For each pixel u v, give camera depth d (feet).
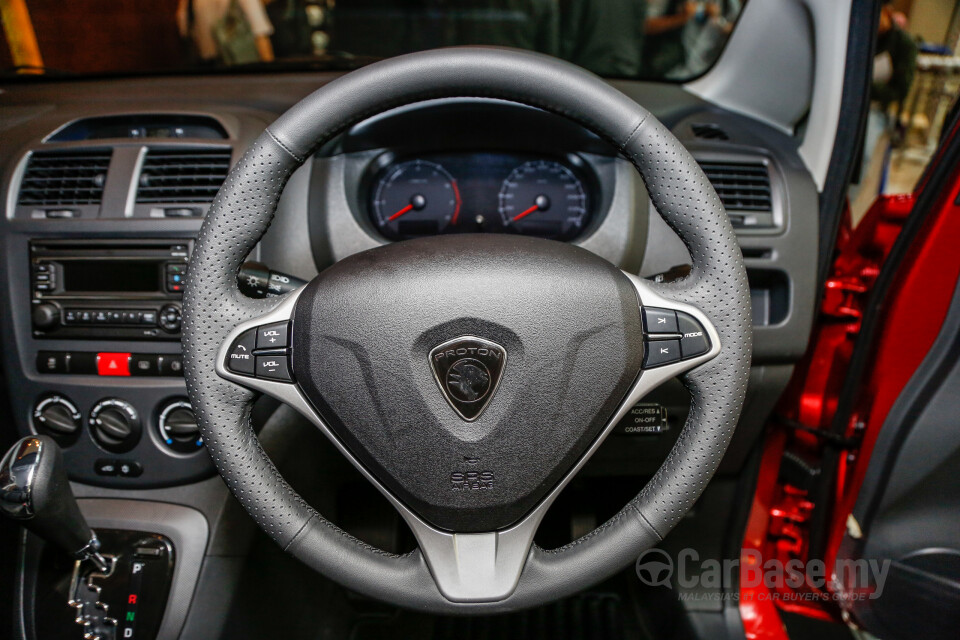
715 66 3.86
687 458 2.00
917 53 6.78
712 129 3.50
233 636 3.14
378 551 2.09
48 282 2.92
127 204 2.90
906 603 3.11
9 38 5.74
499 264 1.92
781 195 3.21
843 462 3.41
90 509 3.02
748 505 3.87
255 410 2.83
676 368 1.99
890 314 2.99
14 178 2.97
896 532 3.06
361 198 3.17
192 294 1.94
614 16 7.51
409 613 4.36
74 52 6.28
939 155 2.70
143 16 7.16
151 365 2.88
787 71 3.57
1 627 3.12
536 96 1.90
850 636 3.94
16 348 2.96
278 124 1.89
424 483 1.97
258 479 1.98
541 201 3.22
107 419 2.90
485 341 1.89
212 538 3.02
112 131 3.31
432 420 1.91
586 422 1.98
